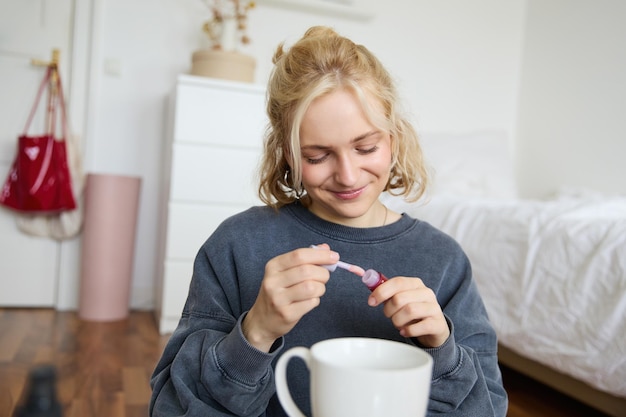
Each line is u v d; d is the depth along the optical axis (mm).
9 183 2805
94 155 2949
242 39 2934
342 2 3244
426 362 435
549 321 1637
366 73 688
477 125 3615
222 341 606
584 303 1553
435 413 620
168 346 705
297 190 815
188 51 3021
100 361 2080
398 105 769
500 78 3645
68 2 2912
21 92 2879
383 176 673
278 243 772
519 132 3658
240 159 2691
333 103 618
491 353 740
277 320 536
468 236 2035
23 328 2500
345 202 671
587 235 1635
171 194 2613
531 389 2033
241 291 750
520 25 3656
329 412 410
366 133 626
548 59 3469
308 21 3201
